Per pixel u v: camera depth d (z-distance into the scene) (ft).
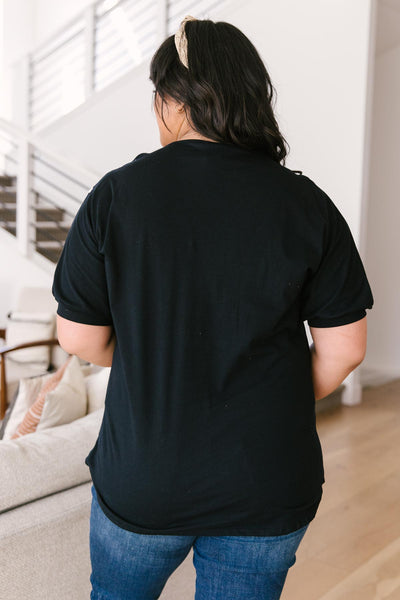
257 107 2.84
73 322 2.85
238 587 2.81
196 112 2.81
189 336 2.65
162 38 16.78
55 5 24.73
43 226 16.62
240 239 2.66
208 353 2.67
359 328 2.89
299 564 6.92
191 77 2.78
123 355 2.73
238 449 2.65
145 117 16.89
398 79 17.33
